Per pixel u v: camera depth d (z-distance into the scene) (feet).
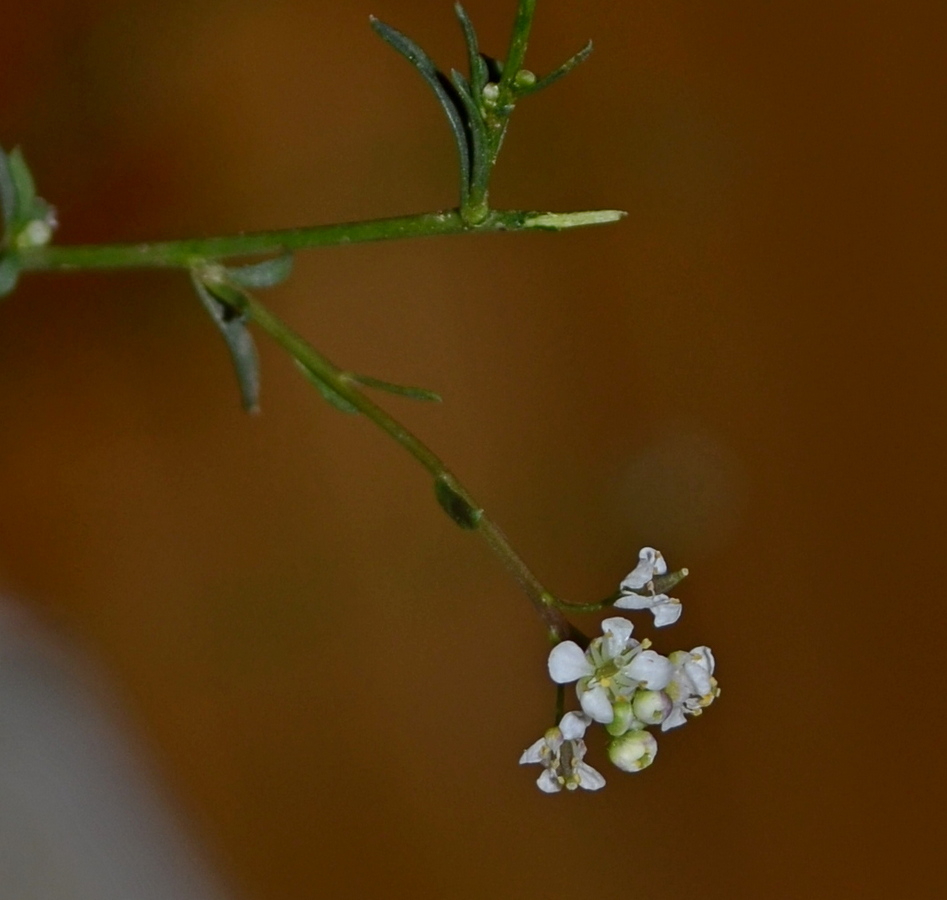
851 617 0.96
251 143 0.94
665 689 0.73
